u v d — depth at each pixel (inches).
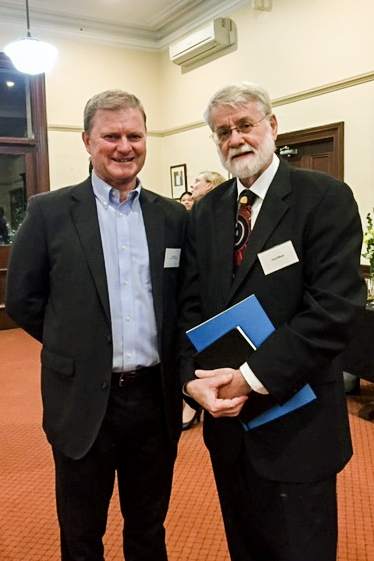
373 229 145.3
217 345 49.8
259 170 51.0
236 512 56.0
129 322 56.1
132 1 229.3
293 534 50.1
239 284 50.4
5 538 83.6
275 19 202.7
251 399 49.2
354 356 123.6
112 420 57.1
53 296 56.0
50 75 244.2
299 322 46.9
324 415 49.9
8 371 175.8
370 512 87.9
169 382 58.7
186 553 78.2
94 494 58.0
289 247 48.6
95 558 60.7
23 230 56.4
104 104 52.7
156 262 57.2
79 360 54.2
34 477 103.6
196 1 232.2
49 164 248.1
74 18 244.4
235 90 49.9
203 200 58.0
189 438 119.9
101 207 56.5
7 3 223.5
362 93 173.5
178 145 271.6
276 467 49.7
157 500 62.7
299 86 196.2
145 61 273.0
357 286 47.3
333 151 189.3
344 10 175.5
